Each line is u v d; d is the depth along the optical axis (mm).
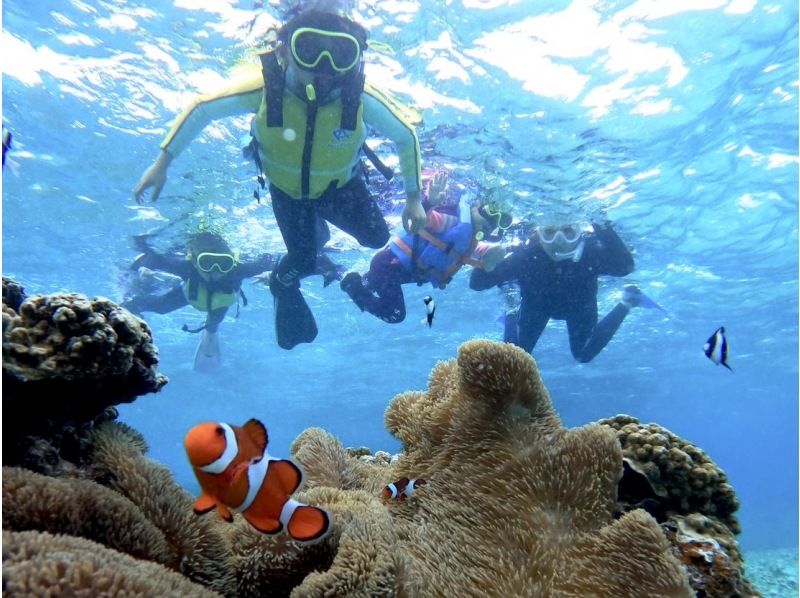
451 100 1942
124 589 286
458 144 2125
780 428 15141
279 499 296
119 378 534
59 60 1858
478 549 508
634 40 1761
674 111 2059
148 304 2809
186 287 2693
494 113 1997
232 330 4730
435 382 665
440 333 4703
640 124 2090
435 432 612
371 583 371
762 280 3969
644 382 7402
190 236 2729
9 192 2510
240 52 1720
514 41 1732
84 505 400
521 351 577
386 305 1992
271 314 4332
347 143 1486
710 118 2139
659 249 3182
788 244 3385
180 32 1700
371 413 9922
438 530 532
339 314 4223
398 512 575
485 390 568
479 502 539
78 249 3051
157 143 2154
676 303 4266
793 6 1706
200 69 1832
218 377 6605
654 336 5168
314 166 1514
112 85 1934
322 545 441
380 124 1526
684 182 2516
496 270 2295
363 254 3023
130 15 1672
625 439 726
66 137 2178
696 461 710
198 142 2100
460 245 1948
